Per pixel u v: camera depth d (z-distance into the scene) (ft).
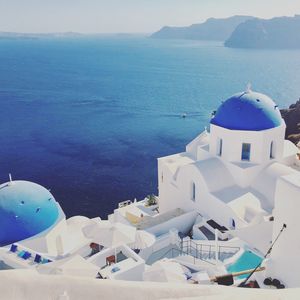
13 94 437.58
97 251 86.89
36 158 224.33
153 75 633.61
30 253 74.43
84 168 208.13
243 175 93.40
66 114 341.82
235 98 100.12
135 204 128.26
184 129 293.02
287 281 49.62
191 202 101.96
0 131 282.97
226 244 82.99
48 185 186.39
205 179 94.63
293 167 100.68
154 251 88.22
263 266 54.60
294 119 222.28
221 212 90.63
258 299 21.11
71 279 24.27
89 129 291.17
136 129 291.99
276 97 442.91
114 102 399.24
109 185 185.47
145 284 24.59
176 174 107.96
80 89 479.82
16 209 80.89
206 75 632.38
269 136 94.38
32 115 335.47
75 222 99.91
